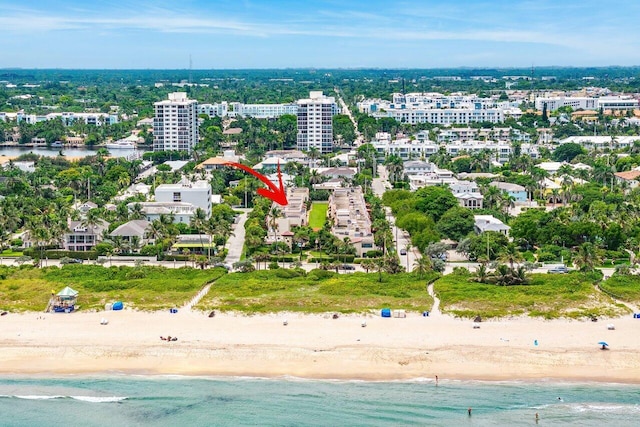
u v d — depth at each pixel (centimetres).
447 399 18800
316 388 19412
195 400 18900
